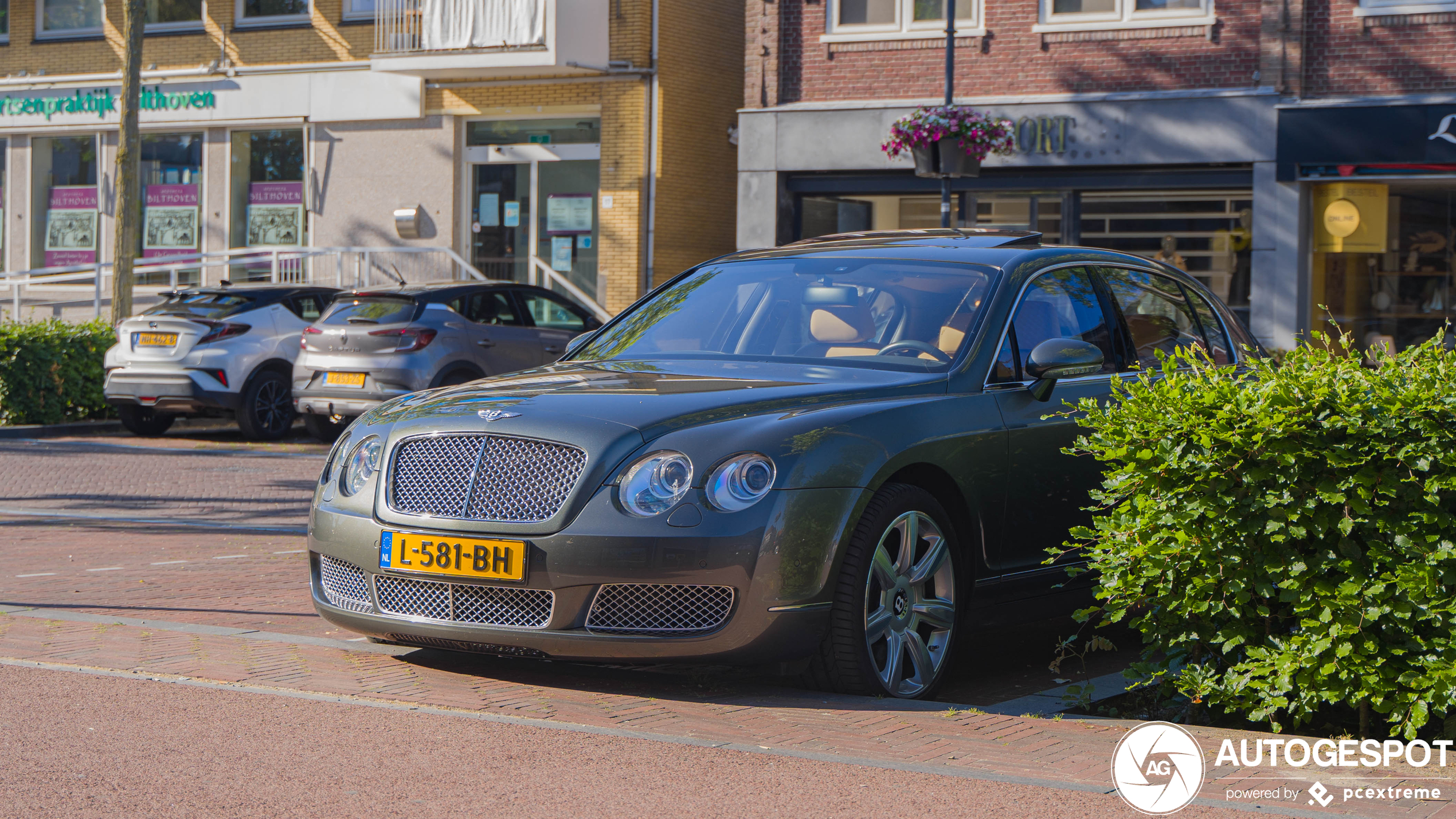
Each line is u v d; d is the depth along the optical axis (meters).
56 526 11.73
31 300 29.45
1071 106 21.14
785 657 5.80
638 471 5.79
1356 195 20.22
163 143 30.06
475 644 5.99
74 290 30.25
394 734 5.30
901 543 6.18
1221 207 20.92
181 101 29.31
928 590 6.39
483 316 18.09
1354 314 20.34
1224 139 20.41
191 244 29.86
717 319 7.44
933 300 7.11
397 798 4.59
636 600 5.78
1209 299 8.52
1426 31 19.69
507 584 5.85
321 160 28.27
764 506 5.74
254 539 11.05
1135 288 7.94
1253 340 8.71
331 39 28.08
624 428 5.90
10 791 4.62
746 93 23.09
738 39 27.12
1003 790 4.68
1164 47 20.88
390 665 6.48
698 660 5.75
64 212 30.97
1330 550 5.39
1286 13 20.08
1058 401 7.08
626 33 25.30
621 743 5.20
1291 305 20.20
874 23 22.45
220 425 22.14
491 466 6.00
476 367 17.70
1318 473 5.35
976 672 7.20
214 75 29.02
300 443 19.00
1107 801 4.57
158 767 4.89
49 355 20.44
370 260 27.11
